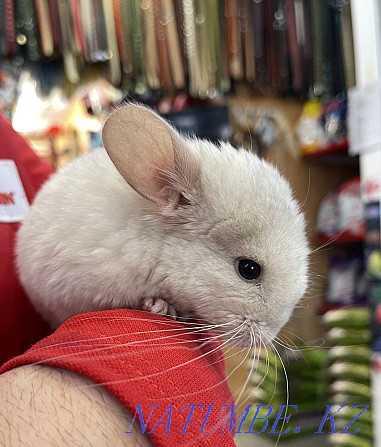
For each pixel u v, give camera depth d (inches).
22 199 9.0
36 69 20.4
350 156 23.6
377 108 14.6
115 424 4.3
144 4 20.6
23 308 8.3
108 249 6.4
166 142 6.5
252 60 22.6
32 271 6.9
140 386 4.5
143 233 6.6
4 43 18.5
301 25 23.2
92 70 21.4
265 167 7.4
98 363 4.6
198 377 5.2
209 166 6.9
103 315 5.5
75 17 19.3
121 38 20.3
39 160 10.3
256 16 22.6
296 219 7.2
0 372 5.0
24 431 4.1
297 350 8.1
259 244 6.7
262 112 24.3
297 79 23.1
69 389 4.4
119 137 6.1
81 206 6.6
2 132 9.4
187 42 21.3
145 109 6.2
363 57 15.1
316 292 16.7
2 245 8.3
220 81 22.1
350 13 23.4
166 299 6.8
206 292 6.6
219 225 6.6
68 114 20.0
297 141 24.8
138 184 6.3
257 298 6.7
